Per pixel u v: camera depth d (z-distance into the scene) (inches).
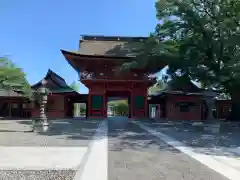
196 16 1067.9
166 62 1135.6
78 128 957.2
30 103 1727.4
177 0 1055.0
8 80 927.0
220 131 914.1
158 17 1130.0
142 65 1170.6
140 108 1567.4
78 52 1569.9
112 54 1563.7
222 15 1026.1
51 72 1704.0
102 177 345.1
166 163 427.8
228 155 505.4
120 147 568.4
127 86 1571.1
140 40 1696.6
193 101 1647.4
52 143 617.3
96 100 1561.3
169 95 1633.9
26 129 932.6
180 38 1157.7
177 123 1235.2
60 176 346.0
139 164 418.0
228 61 1064.8
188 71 1123.3
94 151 516.7
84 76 1542.8
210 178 347.9
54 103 1669.5
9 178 334.0
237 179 345.1
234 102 1339.8
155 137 731.4
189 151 536.1
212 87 1144.2
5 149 532.1
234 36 968.9
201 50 1117.1
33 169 378.6
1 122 1235.9
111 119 1523.1
